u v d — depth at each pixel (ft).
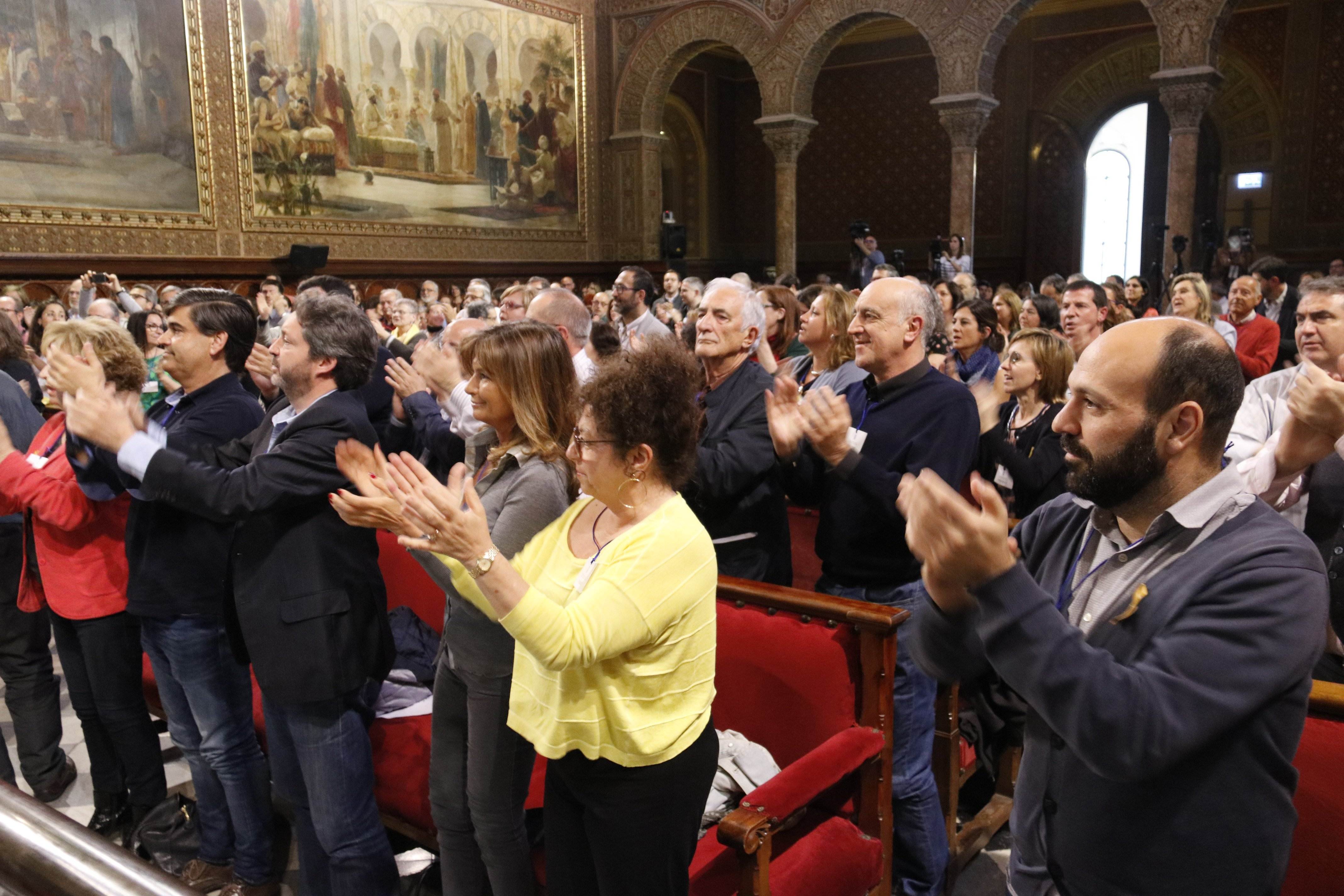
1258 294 23.30
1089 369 4.77
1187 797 4.56
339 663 8.47
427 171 50.08
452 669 7.66
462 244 51.93
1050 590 5.36
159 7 39.75
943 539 4.28
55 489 10.06
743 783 8.28
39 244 36.86
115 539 10.82
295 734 8.70
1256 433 10.43
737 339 10.19
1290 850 4.68
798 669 8.80
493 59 52.39
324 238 46.21
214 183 42.09
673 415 6.03
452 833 8.03
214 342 9.57
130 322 18.74
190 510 7.71
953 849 10.41
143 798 11.47
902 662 9.20
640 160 57.57
